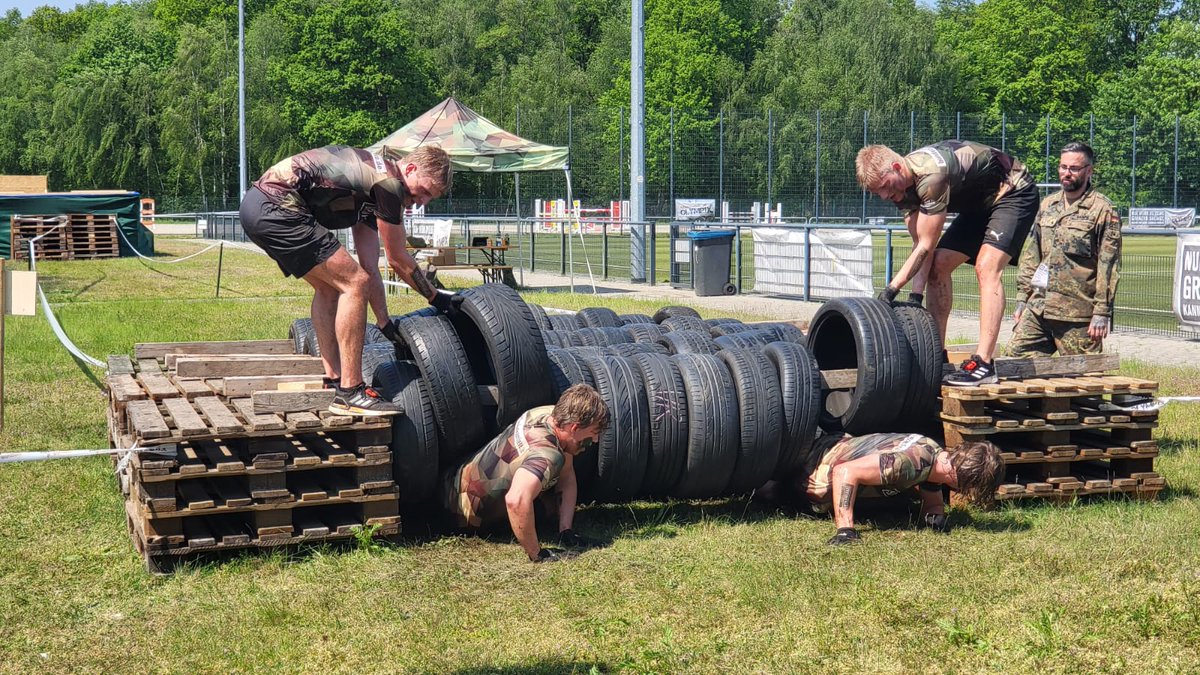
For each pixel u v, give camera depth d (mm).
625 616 4680
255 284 21750
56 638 4523
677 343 7215
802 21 83938
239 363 6332
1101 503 6449
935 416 6453
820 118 52188
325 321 5824
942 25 79375
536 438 5457
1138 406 6461
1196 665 4059
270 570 5320
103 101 73625
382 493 5562
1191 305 13711
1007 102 75250
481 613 4738
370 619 4680
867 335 6176
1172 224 46438
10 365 11148
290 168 5480
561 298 18875
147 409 5691
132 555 5539
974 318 16266
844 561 5340
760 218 48844
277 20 76938
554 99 80250
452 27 89438
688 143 51688
